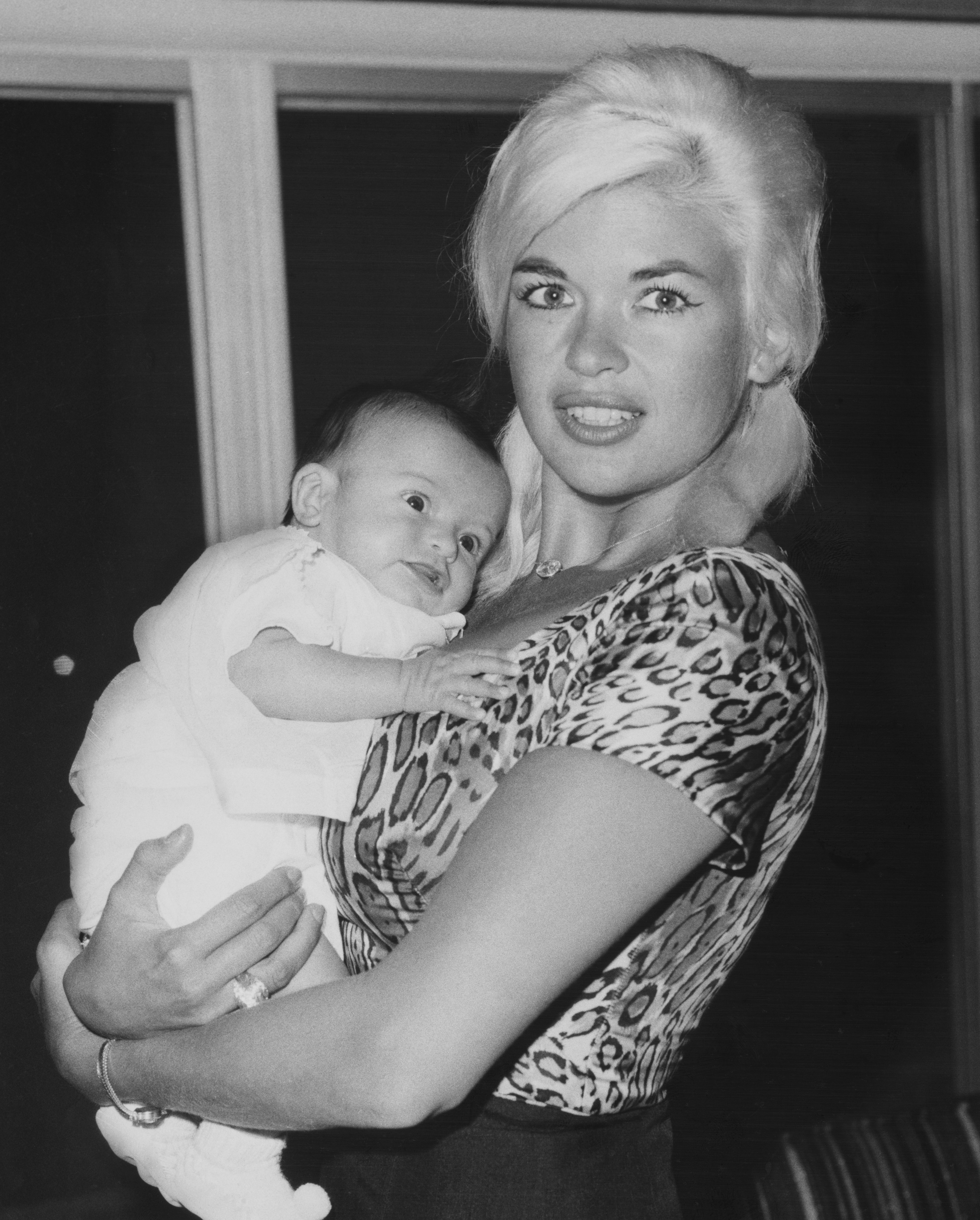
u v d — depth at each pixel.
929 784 2.40
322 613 1.22
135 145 2.10
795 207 1.04
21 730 2.20
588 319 1.03
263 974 1.01
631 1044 0.94
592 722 0.83
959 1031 2.44
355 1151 1.03
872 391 2.29
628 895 0.81
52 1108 2.24
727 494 1.07
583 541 1.18
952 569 2.33
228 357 2.11
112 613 2.20
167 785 1.19
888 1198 1.80
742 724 0.84
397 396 1.40
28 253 2.11
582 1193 0.93
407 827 0.96
